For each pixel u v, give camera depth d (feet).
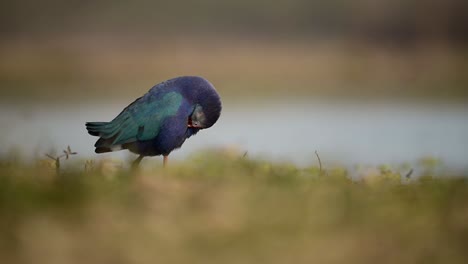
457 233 24.94
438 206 26.99
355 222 25.20
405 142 83.71
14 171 30.30
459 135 90.07
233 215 25.23
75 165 32.45
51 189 26.32
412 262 23.48
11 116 89.40
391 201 27.30
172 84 35.32
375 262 23.27
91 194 26.32
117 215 24.97
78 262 22.48
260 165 32.89
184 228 24.31
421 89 147.23
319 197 26.91
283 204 26.22
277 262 22.74
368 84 154.30
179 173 30.78
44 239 23.40
